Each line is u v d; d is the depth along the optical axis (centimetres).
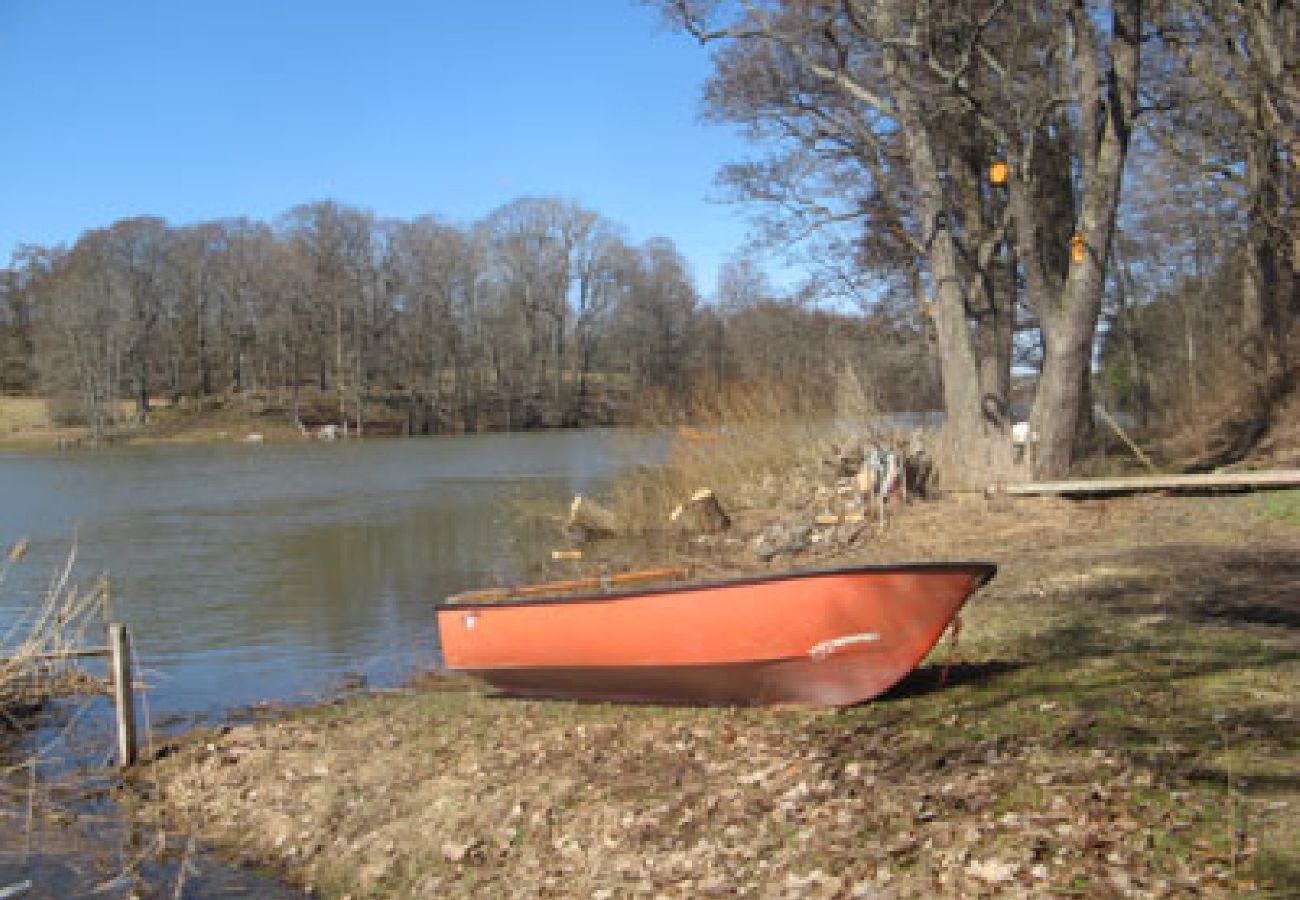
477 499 2825
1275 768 488
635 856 549
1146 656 712
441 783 702
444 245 7806
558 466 4016
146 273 7719
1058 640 789
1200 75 1762
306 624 1342
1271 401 1864
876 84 2000
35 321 8038
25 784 824
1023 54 1698
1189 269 3384
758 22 1725
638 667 762
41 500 2950
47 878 663
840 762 598
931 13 1591
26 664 983
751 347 2938
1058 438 1598
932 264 1727
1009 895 420
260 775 791
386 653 1178
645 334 7544
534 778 677
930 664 771
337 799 722
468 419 7419
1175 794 471
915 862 465
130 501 2905
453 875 595
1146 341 3572
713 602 715
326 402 7550
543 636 807
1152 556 1091
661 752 681
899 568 653
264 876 656
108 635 891
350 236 7588
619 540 1925
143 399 7412
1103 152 1512
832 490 1748
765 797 574
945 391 1730
